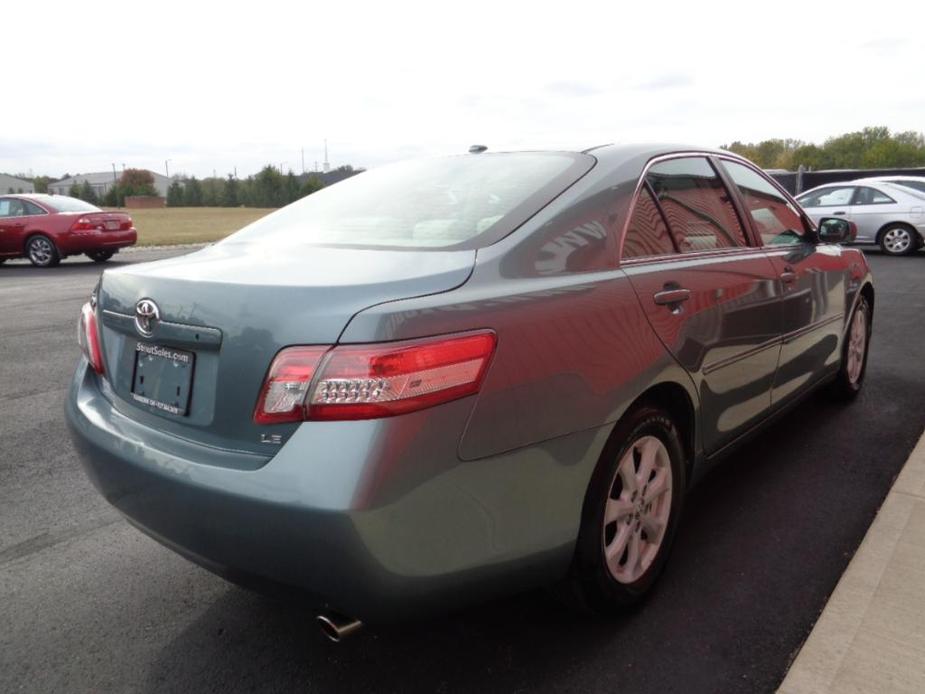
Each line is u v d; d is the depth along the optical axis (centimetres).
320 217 291
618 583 254
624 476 252
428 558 192
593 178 266
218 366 207
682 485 282
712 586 279
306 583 192
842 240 412
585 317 230
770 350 340
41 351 705
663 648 245
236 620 270
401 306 193
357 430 184
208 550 206
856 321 478
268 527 189
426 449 188
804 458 397
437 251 229
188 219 4688
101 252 1641
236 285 208
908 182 1589
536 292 221
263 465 193
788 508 341
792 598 271
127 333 237
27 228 1546
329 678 237
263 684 235
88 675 241
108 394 251
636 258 266
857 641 239
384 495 182
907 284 1070
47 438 461
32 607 279
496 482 204
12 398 549
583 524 237
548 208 248
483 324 203
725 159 351
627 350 242
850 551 303
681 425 288
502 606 270
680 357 267
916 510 326
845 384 473
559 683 230
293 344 193
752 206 359
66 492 381
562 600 251
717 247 317
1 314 916
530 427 211
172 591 289
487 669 238
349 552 183
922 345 664
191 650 253
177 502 207
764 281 330
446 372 192
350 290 197
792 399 386
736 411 319
